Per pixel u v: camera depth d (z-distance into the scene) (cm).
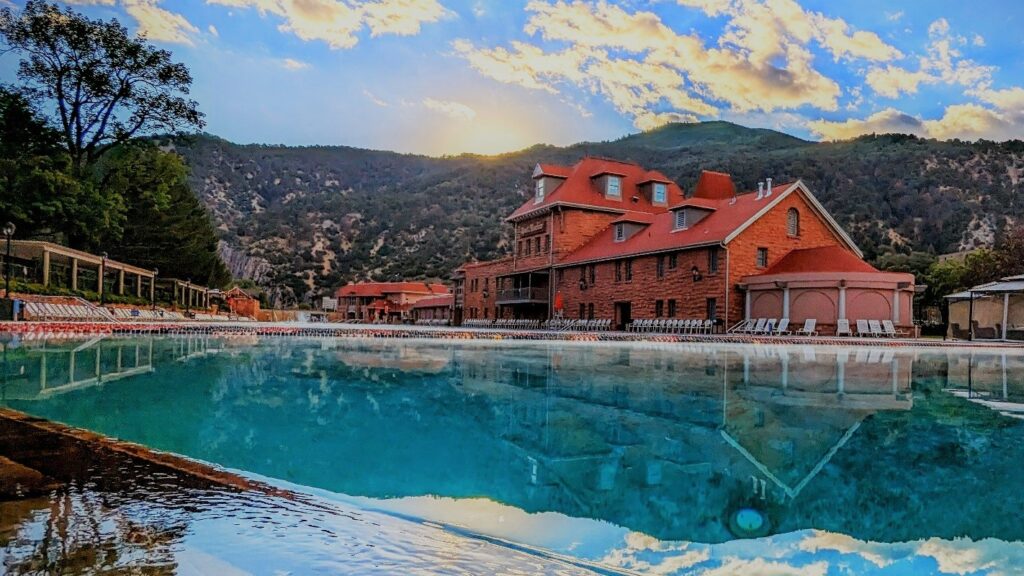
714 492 376
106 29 3844
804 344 2059
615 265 3916
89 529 193
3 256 2848
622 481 403
